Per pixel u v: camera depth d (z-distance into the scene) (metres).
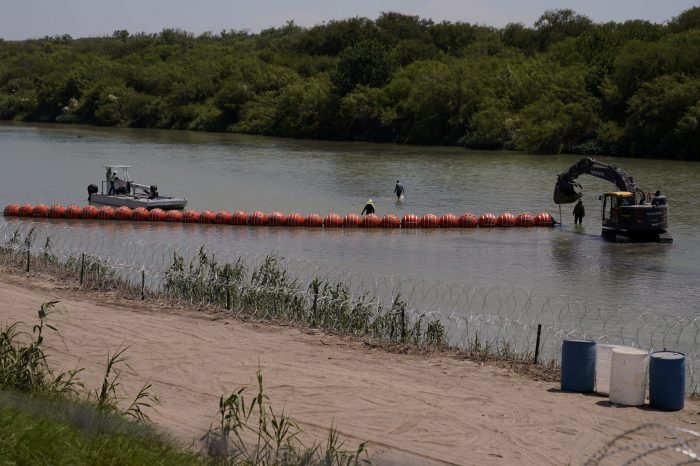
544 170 119.75
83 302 36.69
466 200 89.88
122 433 18.98
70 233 65.12
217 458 19.44
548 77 168.75
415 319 37.88
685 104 138.00
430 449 21.39
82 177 107.06
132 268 45.47
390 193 95.81
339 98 192.50
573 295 45.69
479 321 38.16
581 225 73.75
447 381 27.05
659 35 181.12
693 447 21.52
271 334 32.47
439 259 56.66
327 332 33.16
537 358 30.28
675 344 35.12
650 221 63.75
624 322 39.31
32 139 174.75
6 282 39.97
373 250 60.00
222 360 28.67
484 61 192.62
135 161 130.62
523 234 68.69
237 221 71.75
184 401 24.53
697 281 49.97
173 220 72.62
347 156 143.88
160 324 33.28
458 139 171.00
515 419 23.58
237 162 131.50
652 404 24.66
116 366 27.55
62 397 21.55
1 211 77.69
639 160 136.62
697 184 102.00
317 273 50.31
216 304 36.97
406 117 181.75
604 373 26.11
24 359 22.52
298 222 71.25
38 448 16.41
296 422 23.05
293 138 195.00
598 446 21.62
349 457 19.58
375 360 29.39
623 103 152.25
